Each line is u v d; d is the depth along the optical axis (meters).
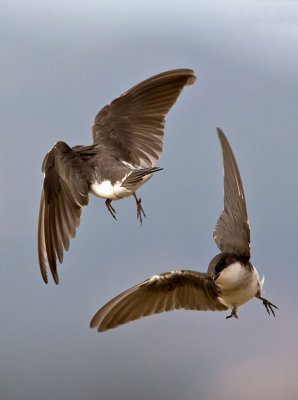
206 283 6.77
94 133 8.07
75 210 7.20
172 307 6.90
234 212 6.72
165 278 6.82
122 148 7.93
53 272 7.12
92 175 7.32
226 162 6.55
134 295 6.79
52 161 7.37
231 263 6.71
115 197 7.12
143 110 8.17
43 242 7.18
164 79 8.25
